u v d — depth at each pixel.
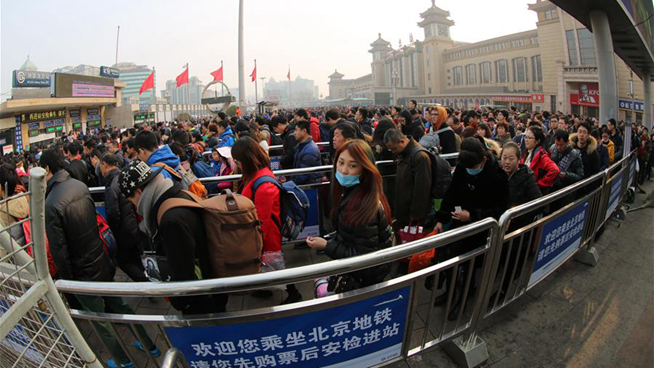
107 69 30.52
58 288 1.65
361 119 6.86
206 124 10.20
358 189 2.04
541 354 2.53
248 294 3.29
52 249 2.28
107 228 2.88
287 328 1.69
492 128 9.44
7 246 1.27
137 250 3.34
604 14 8.43
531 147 3.95
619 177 4.81
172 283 1.56
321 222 4.40
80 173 3.78
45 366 1.45
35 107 19.69
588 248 3.91
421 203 3.38
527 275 2.83
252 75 33.56
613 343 2.61
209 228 2.05
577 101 37.56
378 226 2.04
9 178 2.69
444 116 5.23
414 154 3.43
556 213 2.93
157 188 2.02
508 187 2.83
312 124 8.02
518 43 63.66
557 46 43.81
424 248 1.89
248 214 2.09
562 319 2.91
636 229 4.88
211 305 2.09
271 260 2.65
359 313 1.82
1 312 1.46
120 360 2.46
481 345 2.45
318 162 4.49
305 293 3.35
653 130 13.23
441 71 86.88
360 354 1.91
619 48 12.21
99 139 10.09
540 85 60.00
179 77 26.84
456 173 2.98
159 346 2.70
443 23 91.38
